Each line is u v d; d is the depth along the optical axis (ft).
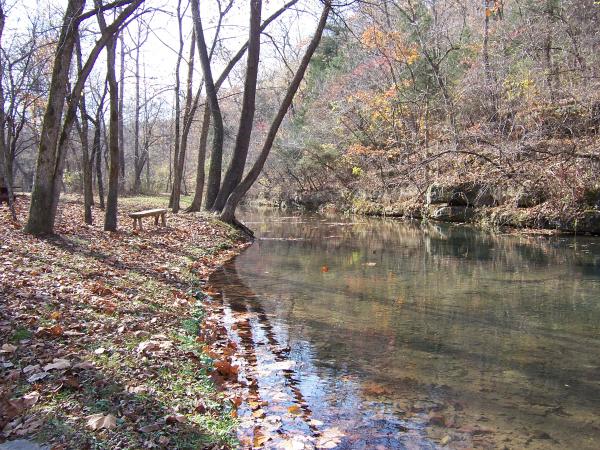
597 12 70.18
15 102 62.85
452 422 13.65
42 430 11.34
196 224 54.75
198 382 15.51
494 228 63.16
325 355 18.84
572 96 61.00
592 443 12.54
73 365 14.60
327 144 107.45
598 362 18.07
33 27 57.16
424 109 86.58
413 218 81.51
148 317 21.33
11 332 16.29
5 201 56.49
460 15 97.04
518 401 14.94
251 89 57.72
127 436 11.50
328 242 54.65
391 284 31.86
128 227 49.32
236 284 31.89
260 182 147.84
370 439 12.76
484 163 70.95
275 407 14.49
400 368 17.54
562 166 57.67
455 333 21.54
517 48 74.74
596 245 47.70
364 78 95.66
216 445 11.96
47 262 27.55
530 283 31.76
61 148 36.24
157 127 151.64
